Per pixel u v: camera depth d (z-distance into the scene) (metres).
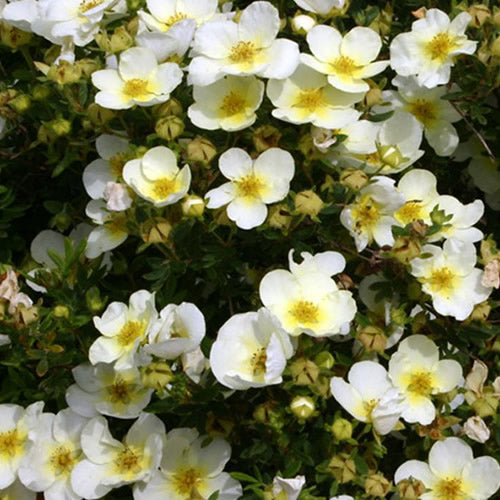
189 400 0.47
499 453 0.49
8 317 0.47
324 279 0.47
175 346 0.45
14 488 0.49
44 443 0.49
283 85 0.50
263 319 0.46
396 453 0.51
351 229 0.48
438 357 0.49
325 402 0.48
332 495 0.46
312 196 0.47
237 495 0.48
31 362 0.51
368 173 0.51
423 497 0.48
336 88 0.50
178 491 0.48
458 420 0.48
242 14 0.50
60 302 0.49
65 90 0.50
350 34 0.51
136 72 0.50
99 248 0.51
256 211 0.48
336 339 0.50
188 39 0.50
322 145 0.49
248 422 0.48
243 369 0.46
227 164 0.49
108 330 0.47
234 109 0.50
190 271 0.51
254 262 0.51
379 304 0.50
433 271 0.49
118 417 0.48
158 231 0.47
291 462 0.47
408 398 0.49
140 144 0.51
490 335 0.50
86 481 0.48
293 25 0.52
